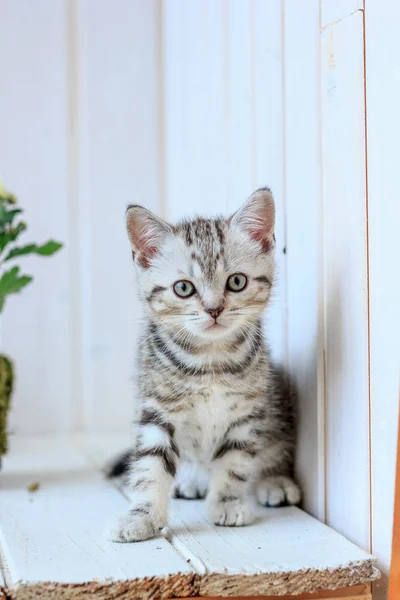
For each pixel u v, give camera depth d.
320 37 0.65
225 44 0.79
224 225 0.65
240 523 0.64
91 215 0.93
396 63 0.58
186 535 0.62
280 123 0.70
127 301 0.94
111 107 0.93
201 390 0.65
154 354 0.65
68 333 0.93
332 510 0.65
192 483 0.70
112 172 0.93
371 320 0.61
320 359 0.66
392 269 0.59
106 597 0.56
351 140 0.62
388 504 0.60
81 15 0.92
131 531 0.61
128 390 0.94
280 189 0.71
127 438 0.91
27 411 0.93
